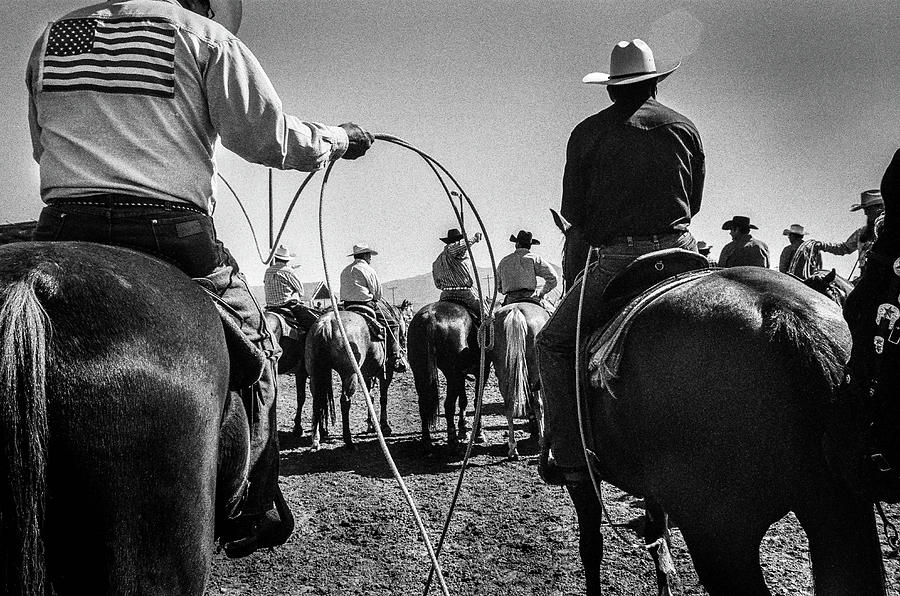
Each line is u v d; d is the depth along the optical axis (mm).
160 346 2037
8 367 1713
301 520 7008
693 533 2793
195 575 2111
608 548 5805
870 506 2580
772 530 5941
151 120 2531
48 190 2566
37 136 2725
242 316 2803
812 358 2545
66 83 2520
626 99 3652
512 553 5910
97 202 2496
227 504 2633
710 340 2742
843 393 2453
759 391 2594
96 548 1871
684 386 2764
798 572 5117
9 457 1679
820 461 2527
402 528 6676
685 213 3531
